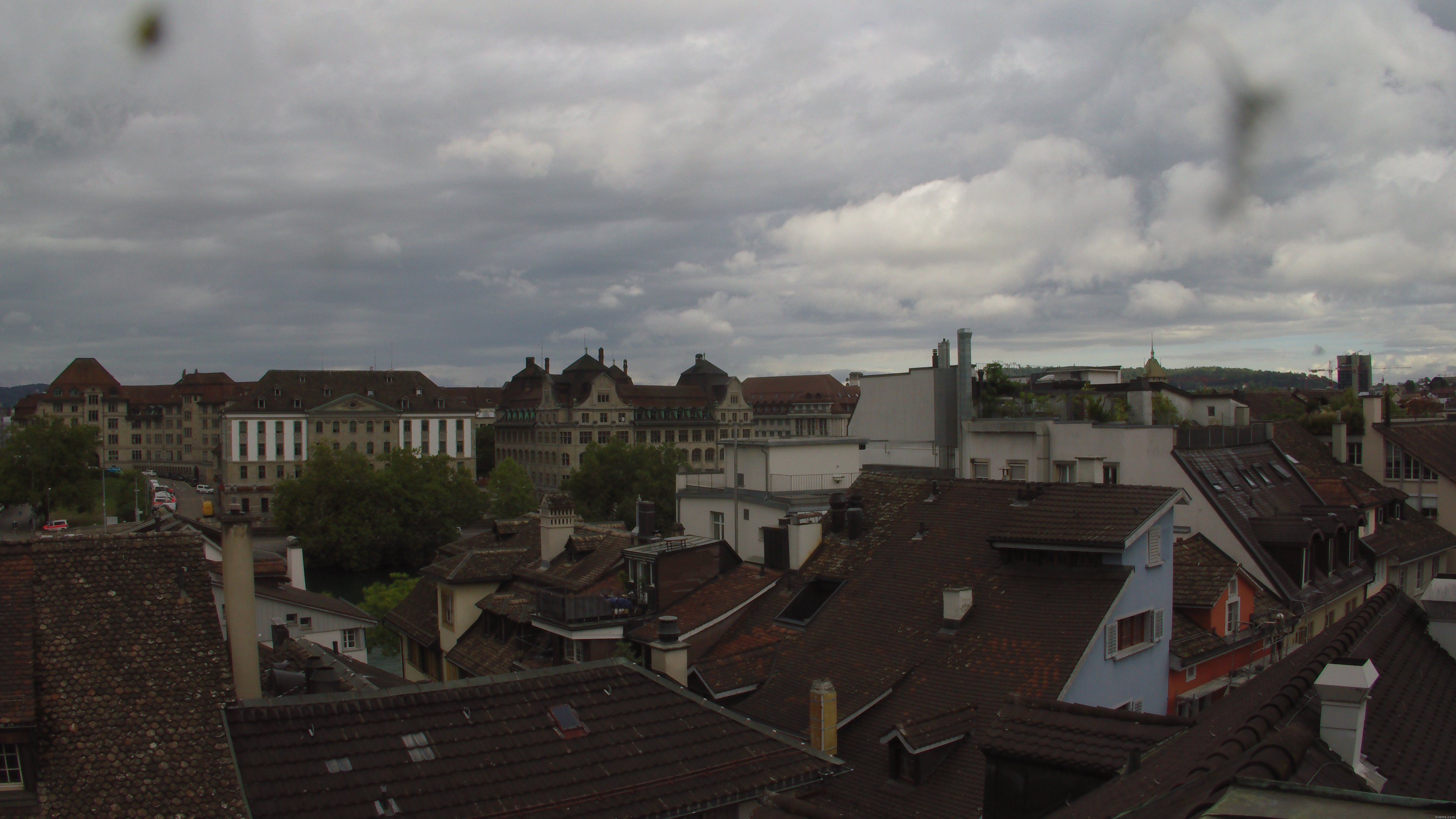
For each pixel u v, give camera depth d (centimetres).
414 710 1859
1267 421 5575
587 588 3759
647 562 3569
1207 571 3347
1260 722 1045
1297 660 1518
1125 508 2788
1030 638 2598
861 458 5372
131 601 1870
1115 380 9856
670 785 1797
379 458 17662
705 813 1786
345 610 4638
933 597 2938
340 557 12625
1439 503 5528
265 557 4859
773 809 1410
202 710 1712
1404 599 1686
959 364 5488
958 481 3412
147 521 4584
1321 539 4006
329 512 12800
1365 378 14812
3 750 1559
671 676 2877
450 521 13338
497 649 3984
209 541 4134
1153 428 4341
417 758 1731
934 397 5703
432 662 4594
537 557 4412
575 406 18800
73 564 1906
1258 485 4438
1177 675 2950
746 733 2020
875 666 2788
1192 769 1046
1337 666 1034
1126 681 2666
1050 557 2805
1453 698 1391
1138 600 2708
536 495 18038
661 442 19738
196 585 1952
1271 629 3412
